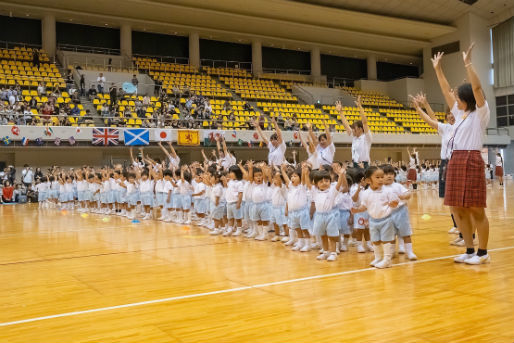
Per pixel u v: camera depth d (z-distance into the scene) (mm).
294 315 3422
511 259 5172
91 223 10906
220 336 3020
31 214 13727
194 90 24516
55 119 18781
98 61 25391
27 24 24969
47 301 4047
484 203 4812
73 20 25391
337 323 3203
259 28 28328
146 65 26500
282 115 25125
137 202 12664
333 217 5633
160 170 11469
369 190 5188
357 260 5598
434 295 3826
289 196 6516
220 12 25406
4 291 4457
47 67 22906
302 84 30578
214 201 8508
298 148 22859
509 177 29297
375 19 27562
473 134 4770
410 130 27828
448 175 4980
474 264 4977
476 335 2869
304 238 6484
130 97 22375
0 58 22688
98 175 14289
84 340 3004
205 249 6719
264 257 5945
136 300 3998
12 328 3293
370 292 4008
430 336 2883
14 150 19406
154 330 3180
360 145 6992
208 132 20828
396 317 3285
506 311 3330
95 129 18781
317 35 29938
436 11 28500
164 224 10422
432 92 32062
